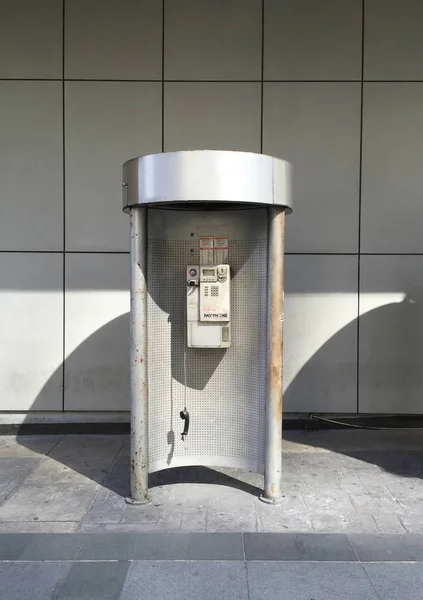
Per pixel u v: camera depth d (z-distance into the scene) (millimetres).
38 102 5102
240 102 5109
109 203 5121
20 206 5105
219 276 3578
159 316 3678
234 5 5082
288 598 2414
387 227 5141
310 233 5148
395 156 5125
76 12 5074
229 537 2975
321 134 5125
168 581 2547
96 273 5133
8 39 5078
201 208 3676
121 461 4316
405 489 3672
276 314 3367
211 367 3748
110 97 5102
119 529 3086
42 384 5160
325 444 4727
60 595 2439
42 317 5137
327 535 2994
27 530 3076
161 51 5102
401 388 5191
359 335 5184
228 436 3736
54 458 4395
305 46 5102
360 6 5078
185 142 5125
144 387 3428
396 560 2729
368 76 5102
